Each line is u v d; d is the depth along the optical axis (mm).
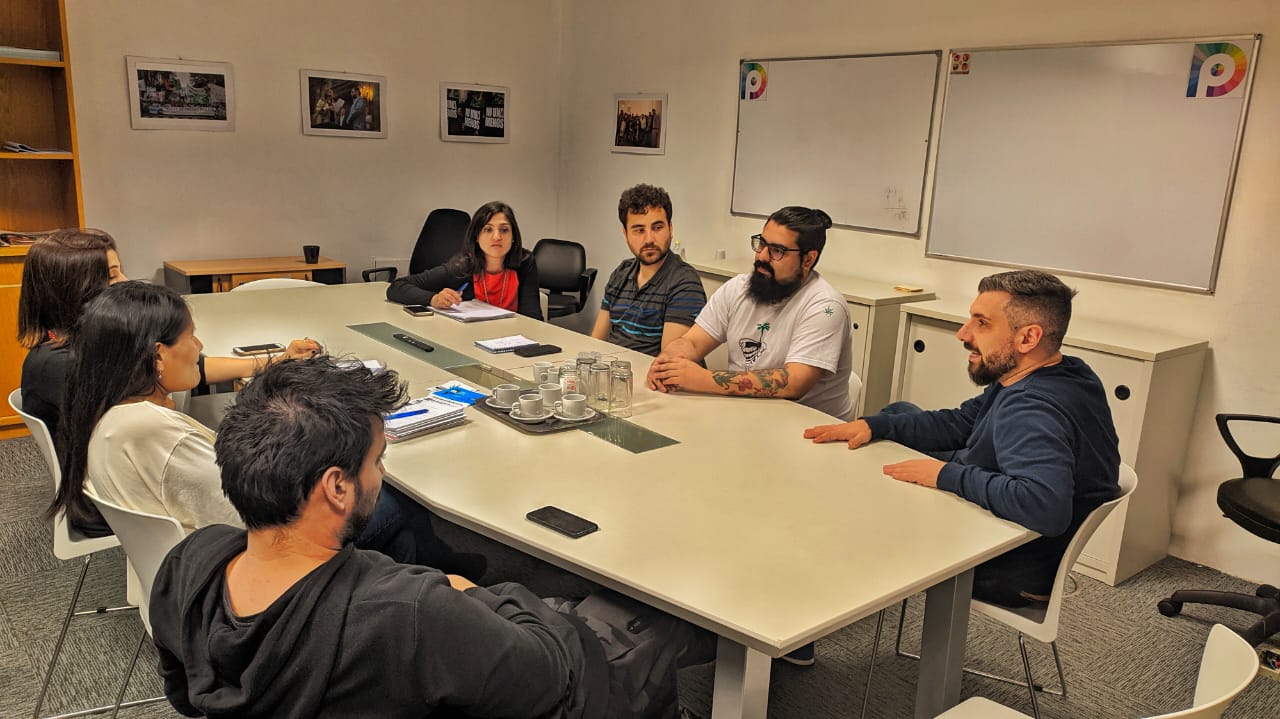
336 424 1071
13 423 4242
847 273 4566
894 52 4203
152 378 1885
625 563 1543
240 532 1192
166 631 1165
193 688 1086
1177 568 3389
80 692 2363
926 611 1923
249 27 5016
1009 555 2057
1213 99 3203
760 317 2797
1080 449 1909
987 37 3859
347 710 1067
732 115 5059
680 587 1467
